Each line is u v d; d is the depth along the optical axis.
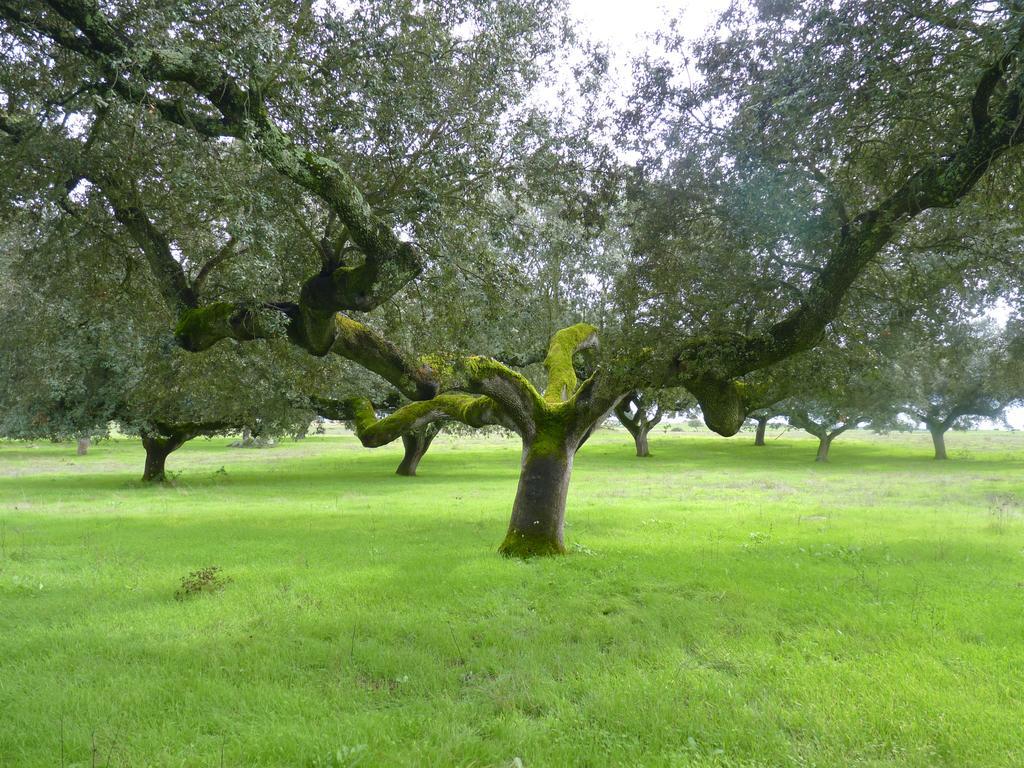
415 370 8.78
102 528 12.91
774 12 7.57
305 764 3.75
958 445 57.56
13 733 4.05
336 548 10.50
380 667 5.18
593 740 3.95
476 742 3.93
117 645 5.67
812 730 4.03
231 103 5.31
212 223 8.41
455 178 7.89
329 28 6.16
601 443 61.38
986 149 5.88
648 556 9.52
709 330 8.76
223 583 7.87
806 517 14.50
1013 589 7.52
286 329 7.23
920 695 4.49
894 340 9.29
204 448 55.03
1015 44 5.12
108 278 9.14
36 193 7.10
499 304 8.57
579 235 10.23
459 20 7.39
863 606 6.74
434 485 24.36
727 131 8.02
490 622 6.36
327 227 6.82
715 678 4.83
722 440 65.94
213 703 4.54
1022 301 8.72
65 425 21.03
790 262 8.30
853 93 6.54
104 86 5.73
